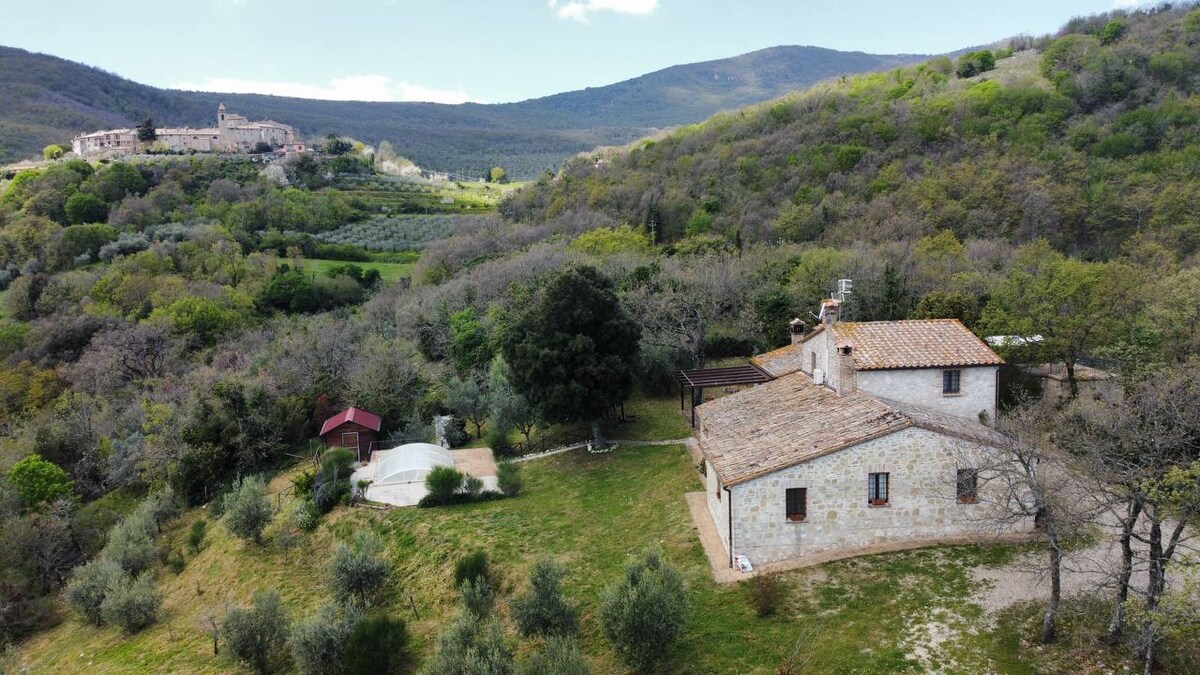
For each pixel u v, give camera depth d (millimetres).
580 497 35312
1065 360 38625
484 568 28141
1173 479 16688
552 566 24562
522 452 44250
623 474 37156
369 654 23969
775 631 21562
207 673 28047
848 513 25172
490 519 33688
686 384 42656
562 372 39438
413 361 59688
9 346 75438
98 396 63188
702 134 127375
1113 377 34438
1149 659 17156
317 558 35625
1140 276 43938
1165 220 66875
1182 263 57469
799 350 38625
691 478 34469
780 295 55438
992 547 24672
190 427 50469
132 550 40125
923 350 29688
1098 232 71500
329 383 56312
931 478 25203
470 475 38312
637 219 99188
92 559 44156
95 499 54312
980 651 19469
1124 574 18406
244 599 33500
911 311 52344
